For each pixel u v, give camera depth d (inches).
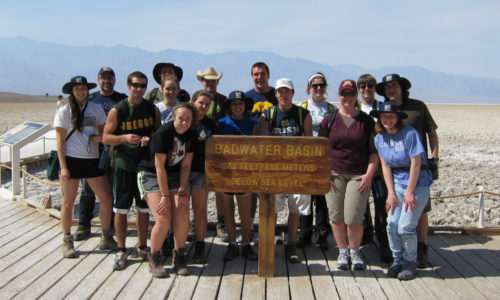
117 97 244.1
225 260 202.8
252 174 179.3
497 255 212.5
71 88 198.4
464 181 424.2
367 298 169.0
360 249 221.5
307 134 203.0
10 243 222.8
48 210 271.3
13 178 312.7
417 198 181.0
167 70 244.4
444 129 1016.9
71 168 200.5
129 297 167.8
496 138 813.9
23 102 2347.4
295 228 203.8
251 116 217.9
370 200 347.9
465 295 171.3
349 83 188.4
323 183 177.6
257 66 246.4
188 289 175.3
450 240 234.4
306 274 190.2
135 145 191.5
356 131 189.6
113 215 233.5
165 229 182.7
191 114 177.5
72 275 186.2
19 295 167.9
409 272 184.4
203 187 197.0
